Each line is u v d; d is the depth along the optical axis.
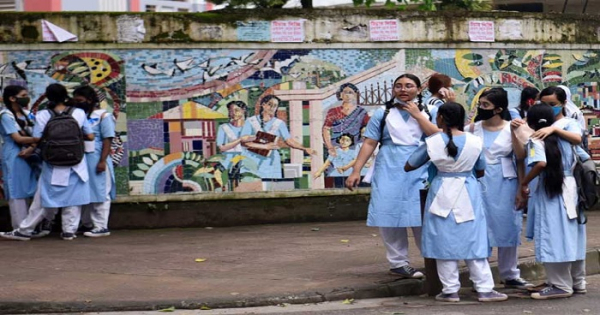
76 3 16.78
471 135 8.60
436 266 8.93
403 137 9.12
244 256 10.45
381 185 9.16
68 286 8.86
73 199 11.62
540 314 8.02
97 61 12.61
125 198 12.67
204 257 10.41
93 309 8.12
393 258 9.30
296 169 13.16
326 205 13.26
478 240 8.56
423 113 9.16
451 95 9.73
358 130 13.35
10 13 12.45
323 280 9.09
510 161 9.07
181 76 12.79
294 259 10.25
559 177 8.72
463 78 13.77
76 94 11.94
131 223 12.70
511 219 9.05
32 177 11.95
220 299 8.27
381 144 9.33
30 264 10.02
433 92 9.88
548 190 8.77
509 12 14.00
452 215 8.53
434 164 8.60
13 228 12.00
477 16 13.82
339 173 13.30
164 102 12.76
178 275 9.38
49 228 12.34
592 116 14.60
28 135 11.82
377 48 13.39
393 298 8.83
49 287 8.81
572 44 14.41
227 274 9.41
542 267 10.19
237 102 12.96
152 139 12.74
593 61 14.59
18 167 11.83
